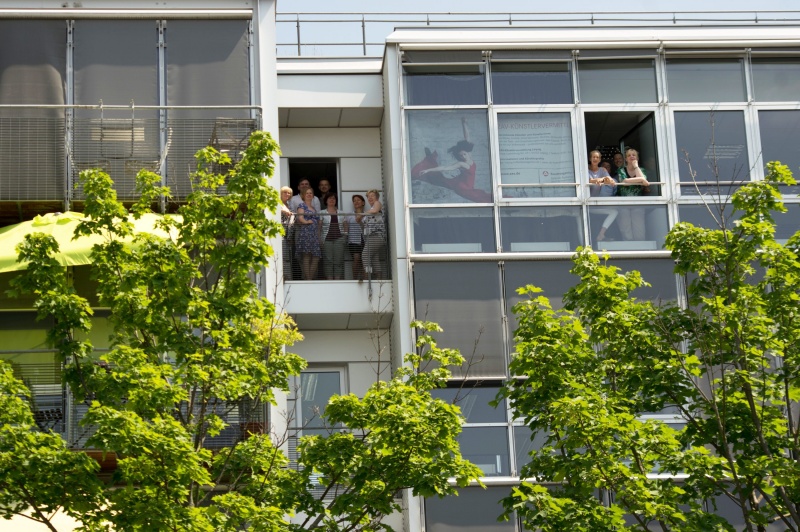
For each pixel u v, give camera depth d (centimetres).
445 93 2730
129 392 1891
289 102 2834
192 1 2712
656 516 1908
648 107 2745
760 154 2742
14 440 1808
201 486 2041
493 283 2625
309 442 2045
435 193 2673
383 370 2583
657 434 1969
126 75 2670
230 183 2027
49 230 2431
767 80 2780
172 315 1988
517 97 2734
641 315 2095
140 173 2077
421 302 2608
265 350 2080
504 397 2031
